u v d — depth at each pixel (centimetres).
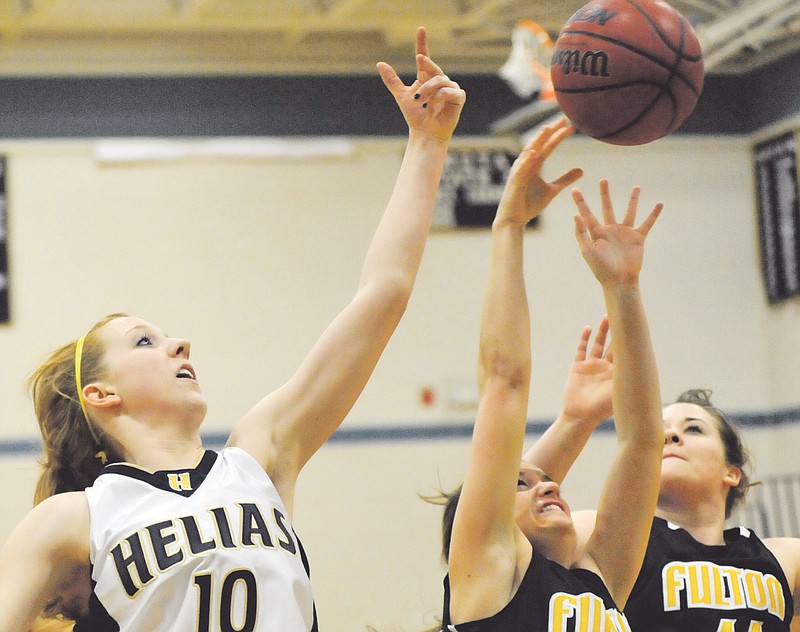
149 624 341
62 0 1443
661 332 1609
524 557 409
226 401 1484
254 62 1558
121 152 1510
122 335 403
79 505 357
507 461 407
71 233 1487
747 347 1622
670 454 533
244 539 355
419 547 1492
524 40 1349
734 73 1672
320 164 1553
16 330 1455
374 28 1514
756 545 525
